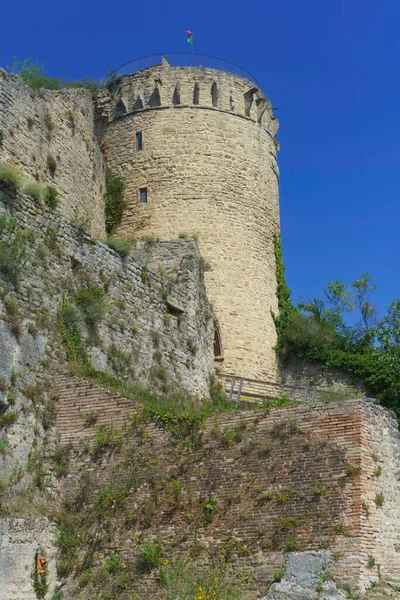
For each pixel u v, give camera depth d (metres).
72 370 19.77
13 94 29.08
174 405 20.17
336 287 43.47
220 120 39.53
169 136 38.81
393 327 41.25
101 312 21.98
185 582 16.42
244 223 38.56
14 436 17.92
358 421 16.55
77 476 18.62
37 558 16.89
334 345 39.50
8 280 18.95
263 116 41.34
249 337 37.03
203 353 28.08
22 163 28.98
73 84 39.94
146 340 24.22
